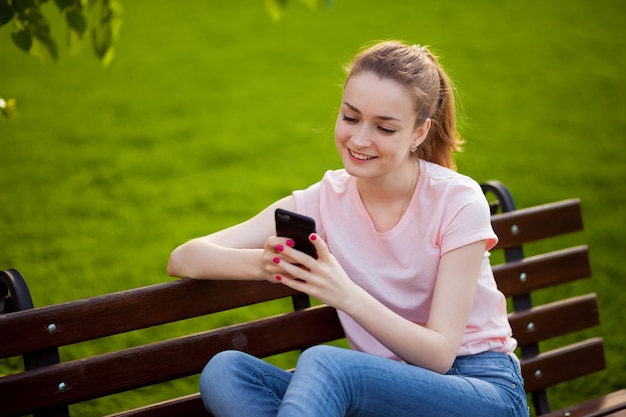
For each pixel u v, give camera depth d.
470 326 2.63
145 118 8.23
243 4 12.36
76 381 2.51
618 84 9.02
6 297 2.60
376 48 2.56
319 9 12.02
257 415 2.38
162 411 2.68
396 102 2.45
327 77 9.45
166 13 11.95
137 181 6.80
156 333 4.77
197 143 7.64
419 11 11.78
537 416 3.31
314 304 5.18
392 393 2.37
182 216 6.18
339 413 2.30
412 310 2.66
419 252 2.61
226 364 2.42
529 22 11.16
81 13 3.37
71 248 5.64
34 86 9.05
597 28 10.84
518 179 6.82
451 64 9.58
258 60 10.02
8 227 5.91
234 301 2.75
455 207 2.55
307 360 2.32
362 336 2.73
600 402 3.10
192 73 9.58
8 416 2.42
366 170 2.53
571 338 4.77
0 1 3.13
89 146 7.50
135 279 5.25
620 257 5.60
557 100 8.62
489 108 8.41
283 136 7.86
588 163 7.16
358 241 2.69
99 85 9.14
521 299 3.29
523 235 3.23
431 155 2.79
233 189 6.69
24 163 7.08
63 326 2.47
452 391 2.44
